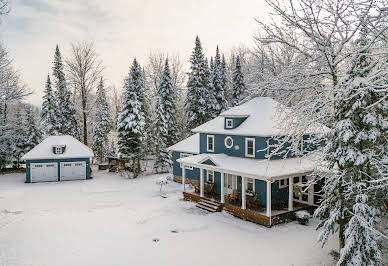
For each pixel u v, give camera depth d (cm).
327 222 1139
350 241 1007
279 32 1109
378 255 1012
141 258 1349
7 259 1306
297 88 1126
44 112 4266
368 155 1041
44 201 2414
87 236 1611
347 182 1112
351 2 868
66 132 4388
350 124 1049
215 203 2111
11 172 3950
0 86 3164
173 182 3189
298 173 1867
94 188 2927
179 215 2009
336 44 1116
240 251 1423
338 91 952
